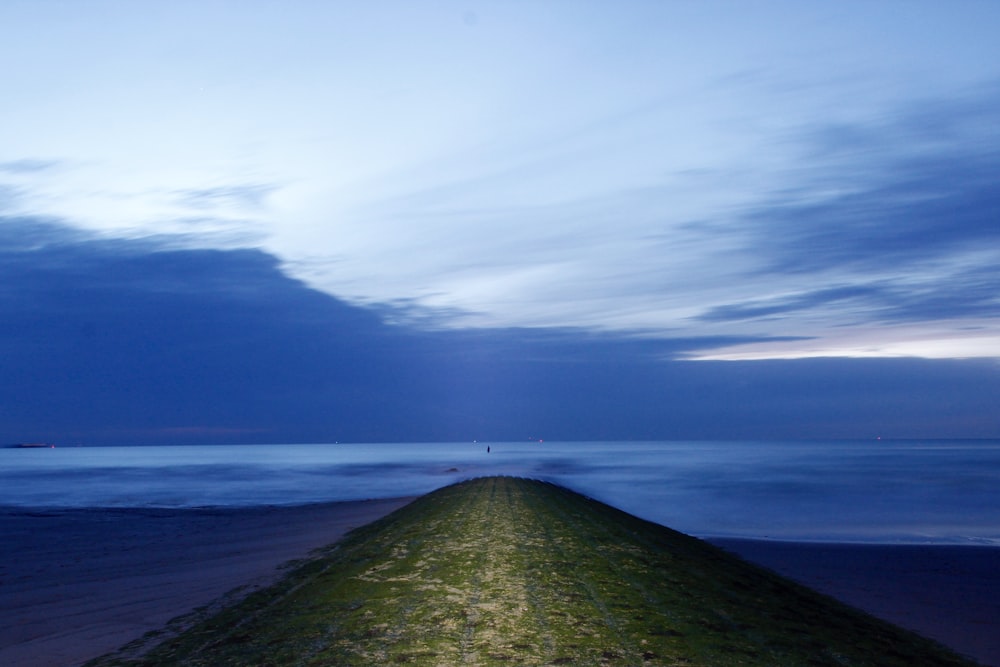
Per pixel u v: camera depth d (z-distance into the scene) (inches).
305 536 798.5
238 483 2251.5
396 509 1096.8
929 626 476.7
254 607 426.0
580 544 622.8
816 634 374.9
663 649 315.3
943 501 1577.3
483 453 7465.6
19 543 806.5
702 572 532.4
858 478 2464.3
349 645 323.0
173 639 365.4
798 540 926.4
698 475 2664.9
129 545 782.5
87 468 3752.5
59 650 356.2
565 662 293.6
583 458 5014.8
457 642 321.7
